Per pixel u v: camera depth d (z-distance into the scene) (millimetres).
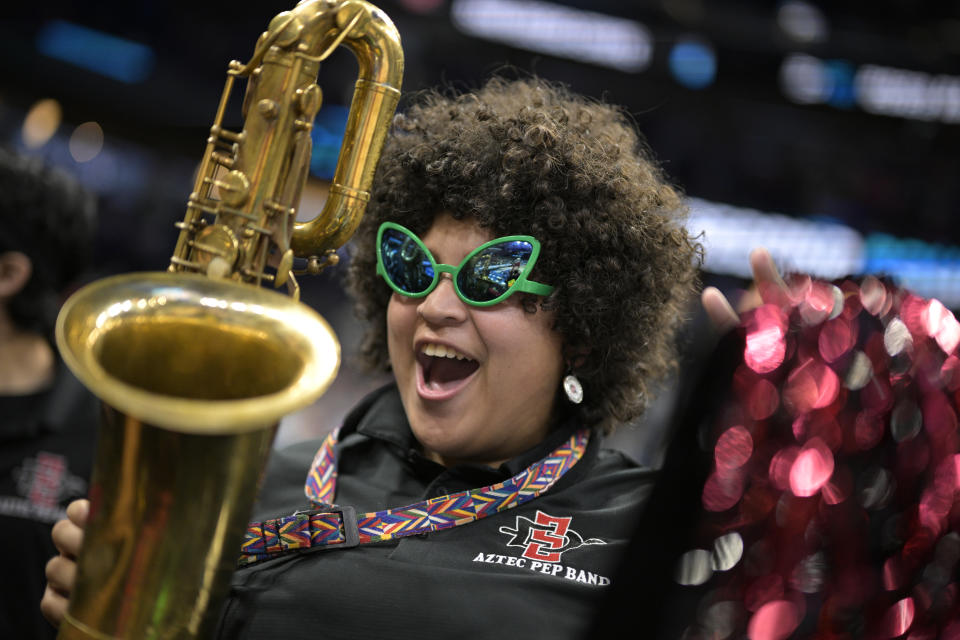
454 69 10047
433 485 1675
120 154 11656
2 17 10656
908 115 9430
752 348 1251
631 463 1906
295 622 1478
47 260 2309
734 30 9180
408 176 1698
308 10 1551
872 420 1218
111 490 1307
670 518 1229
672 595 1192
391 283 1680
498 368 1633
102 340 1287
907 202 10289
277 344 1354
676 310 1943
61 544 1528
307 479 1774
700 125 10859
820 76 9594
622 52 9523
